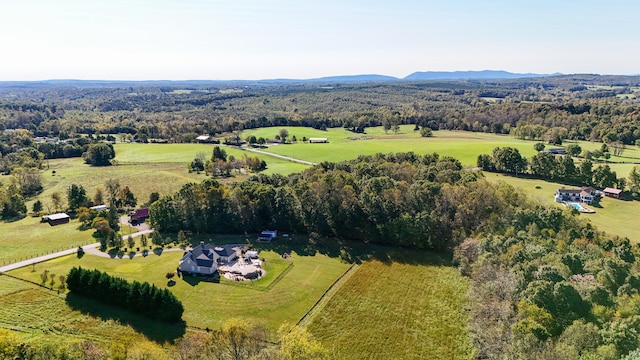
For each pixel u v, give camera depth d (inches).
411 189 3895.2
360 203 3786.9
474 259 3043.8
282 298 2775.6
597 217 3951.8
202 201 3964.1
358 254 3521.2
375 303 2733.8
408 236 3585.1
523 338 1937.7
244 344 2006.6
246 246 3629.4
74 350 1989.4
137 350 2050.9
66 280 2736.2
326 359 1977.1
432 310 2637.8
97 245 3649.1
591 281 2222.0
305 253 3533.5
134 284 2568.9
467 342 2299.5
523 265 2447.1
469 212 3508.9
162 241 3754.9
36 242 3722.9
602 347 1696.6
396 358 2204.7
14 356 1808.6
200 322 2486.5
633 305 1935.3
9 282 2874.0
